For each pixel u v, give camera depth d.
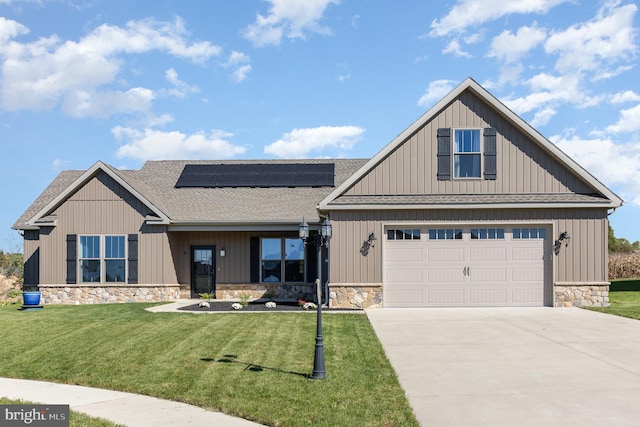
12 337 12.42
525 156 17.05
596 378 8.66
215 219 19.78
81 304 19.22
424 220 16.62
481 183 17.00
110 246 19.72
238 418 7.10
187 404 7.73
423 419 6.89
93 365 9.87
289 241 20.92
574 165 16.73
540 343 11.30
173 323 13.93
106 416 7.17
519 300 16.66
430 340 11.69
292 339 11.82
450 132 17.08
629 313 15.16
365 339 11.77
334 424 6.71
